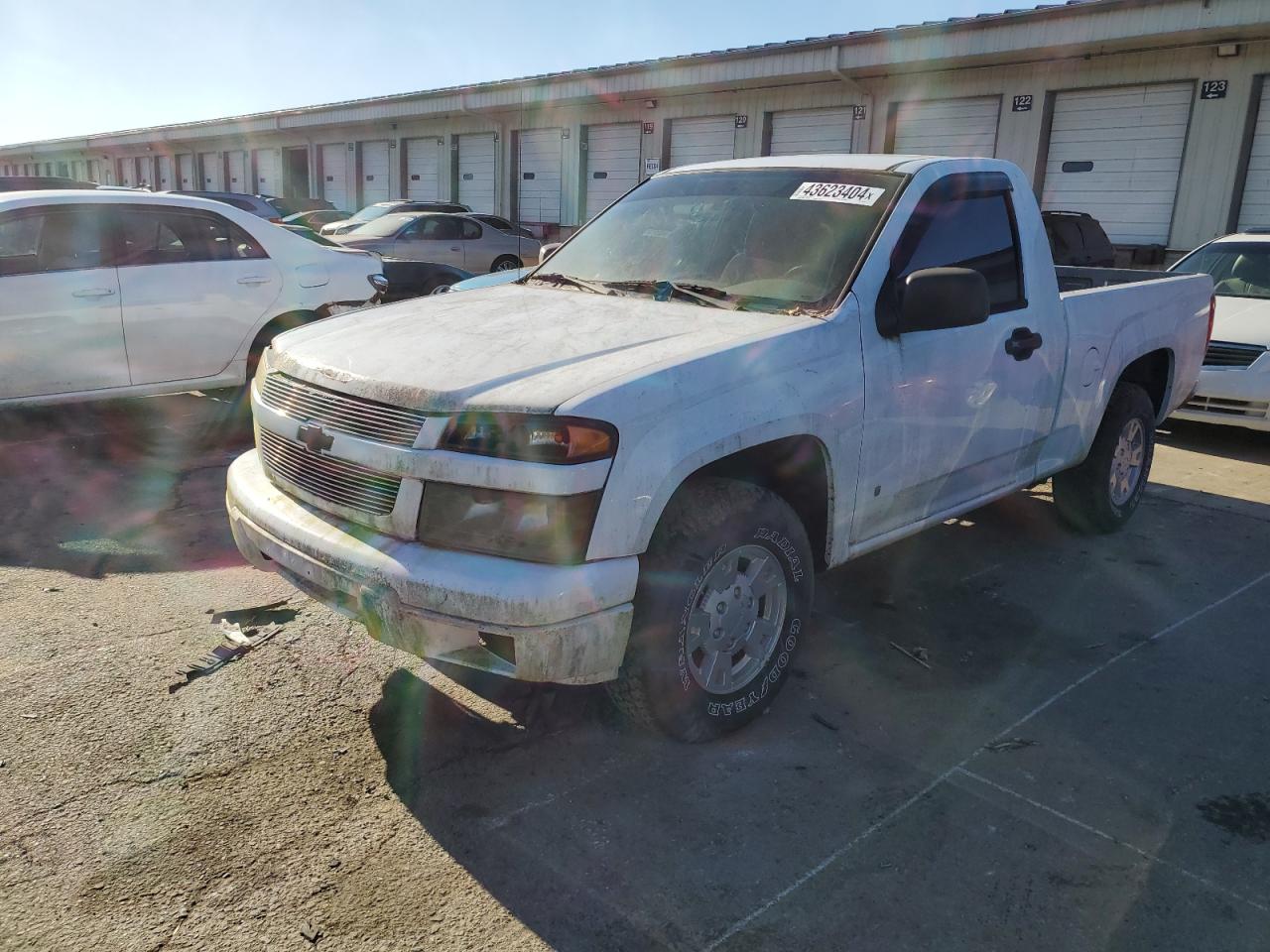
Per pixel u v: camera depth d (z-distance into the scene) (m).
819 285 3.56
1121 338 5.00
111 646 3.78
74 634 3.87
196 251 6.96
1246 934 2.43
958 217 4.02
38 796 2.83
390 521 2.85
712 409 2.94
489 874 2.58
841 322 3.40
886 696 3.61
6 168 53.44
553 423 2.66
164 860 2.59
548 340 3.20
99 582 4.42
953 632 4.19
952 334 3.83
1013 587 4.70
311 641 3.88
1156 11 14.02
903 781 3.06
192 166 40.59
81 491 5.78
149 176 44.03
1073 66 16.23
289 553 3.07
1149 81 15.46
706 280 3.83
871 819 2.87
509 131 25.92
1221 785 3.08
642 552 2.83
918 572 4.87
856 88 18.80
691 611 3.01
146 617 4.06
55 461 6.40
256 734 3.20
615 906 2.48
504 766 3.08
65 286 6.37
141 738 3.15
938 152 18.16
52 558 4.69
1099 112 16.19
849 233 3.71
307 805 2.84
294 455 3.20
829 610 4.39
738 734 3.32
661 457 2.80
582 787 2.98
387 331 3.44
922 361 3.68
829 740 3.30
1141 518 5.85
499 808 2.87
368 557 2.82
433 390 2.83
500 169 26.44
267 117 32.75
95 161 48.19
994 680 3.76
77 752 3.05
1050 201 16.98
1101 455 5.20
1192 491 6.50
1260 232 9.45
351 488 2.98
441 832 2.75
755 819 2.85
